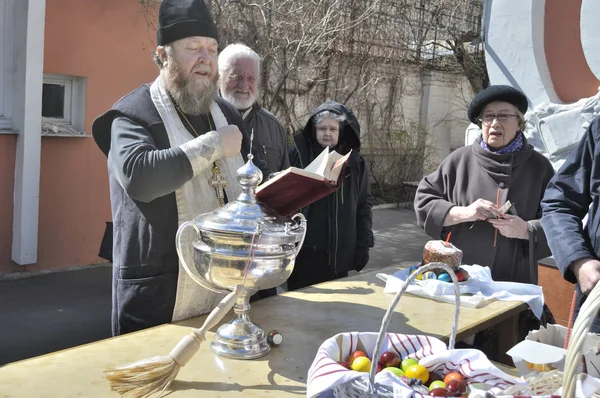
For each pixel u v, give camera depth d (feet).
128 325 6.33
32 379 4.70
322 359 4.36
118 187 6.54
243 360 5.24
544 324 7.86
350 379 4.09
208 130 6.96
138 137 6.09
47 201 16.87
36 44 15.66
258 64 10.47
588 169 6.57
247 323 5.49
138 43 18.10
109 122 6.51
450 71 35.76
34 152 16.12
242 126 7.46
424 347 4.88
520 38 13.35
